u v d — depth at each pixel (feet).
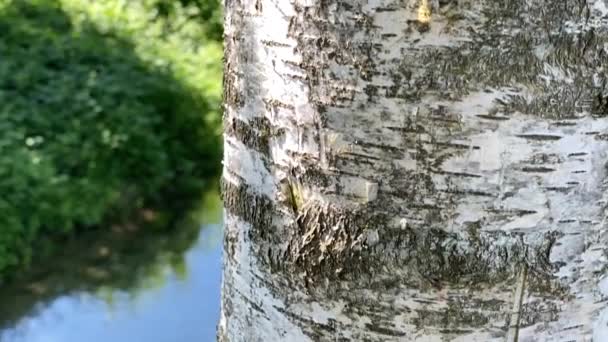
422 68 2.38
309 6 2.46
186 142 14.69
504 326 2.50
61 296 10.83
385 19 2.38
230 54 2.73
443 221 2.44
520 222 2.45
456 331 2.49
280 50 2.53
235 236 2.76
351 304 2.53
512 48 2.36
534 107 2.39
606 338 2.58
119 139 13.50
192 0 19.94
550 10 2.36
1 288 10.88
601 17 2.39
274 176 2.61
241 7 2.64
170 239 12.39
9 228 11.33
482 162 2.41
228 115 2.76
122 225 12.57
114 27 16.71
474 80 2.37
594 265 2.52
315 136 2.51
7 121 12.92
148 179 13.50
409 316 2.50
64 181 12.37
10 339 9.97
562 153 2.43
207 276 11.36
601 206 2.48
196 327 10.14
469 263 2.45
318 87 2.48
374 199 2.47
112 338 9.93
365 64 2.41
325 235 2.53
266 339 2.71
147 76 15.37
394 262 2.47
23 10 16.17
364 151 2.45
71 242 11.90
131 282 11.18
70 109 13.69
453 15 2.35
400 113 2.41
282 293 2.64
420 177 2.43
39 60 14.56
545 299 2.51
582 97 2.41
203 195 13.83
